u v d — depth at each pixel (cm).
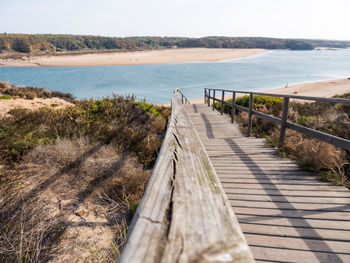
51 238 248
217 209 49
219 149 460
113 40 17262
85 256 235
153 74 5981
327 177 308
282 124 433
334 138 295
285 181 306
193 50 17625
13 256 215
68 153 418
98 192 347
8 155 410
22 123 608
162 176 63
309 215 230
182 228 39
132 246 33
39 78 5353
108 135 551
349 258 177
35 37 14225
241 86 4209
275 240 197
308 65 9519
